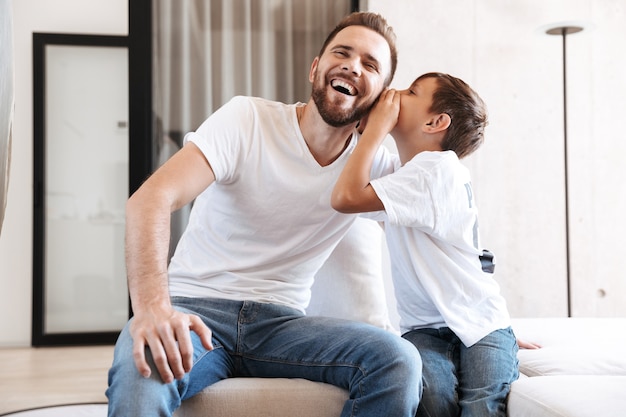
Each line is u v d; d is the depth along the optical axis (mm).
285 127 1696
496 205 3650
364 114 1771
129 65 3410
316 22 3566
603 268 3746
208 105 3496
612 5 3775
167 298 1313
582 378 1513
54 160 4871
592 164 3752
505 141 3658
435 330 1757
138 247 1353
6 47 948
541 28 3428
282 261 1702
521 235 3666
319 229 1721
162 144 3463
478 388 1541
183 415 1411
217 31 3516
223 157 1597
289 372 1540
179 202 1504
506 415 1507
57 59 4871
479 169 3645
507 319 1747
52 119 4871
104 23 4957
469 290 1711
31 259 4863
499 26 3656
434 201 1692
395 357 1399
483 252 1812
